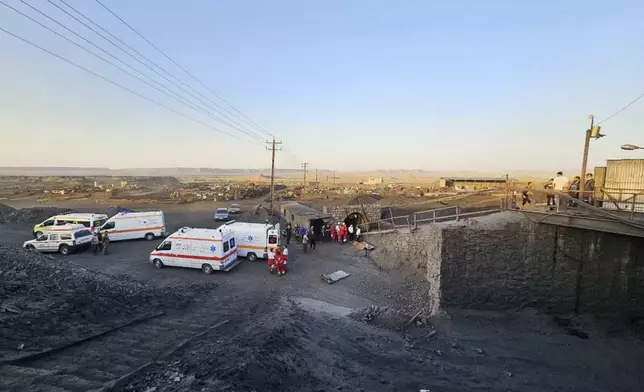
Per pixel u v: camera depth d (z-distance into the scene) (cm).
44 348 910
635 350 1334
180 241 2258
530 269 1571
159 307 1484
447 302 1595
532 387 1105
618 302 1482
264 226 2653
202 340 1076
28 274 1406
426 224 2739
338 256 2764
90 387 704
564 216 1446
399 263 2406
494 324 1538
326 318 1491
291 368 942
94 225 3122
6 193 7606
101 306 1301
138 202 6494
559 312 1553
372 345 1302
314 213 3481
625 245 1459
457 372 1170
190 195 7825
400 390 1004
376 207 3497
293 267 2436
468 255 1590
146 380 757
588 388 1116
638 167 1706
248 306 1630
